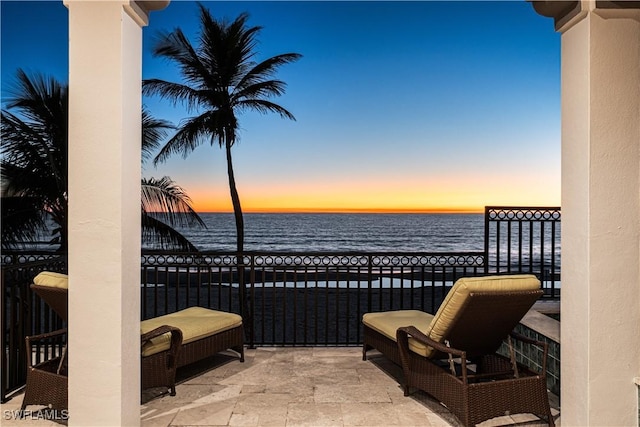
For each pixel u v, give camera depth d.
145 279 5.09
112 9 2.52
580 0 2.52
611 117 2.53
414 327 3.37
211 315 4.30
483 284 2.86
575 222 2.64
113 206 2.53
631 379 2.56
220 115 9.87
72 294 2.56
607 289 2.54
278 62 10.15
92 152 2.53
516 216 5.54
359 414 3.21
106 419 2.56
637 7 2.52
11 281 3.55
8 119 8.30
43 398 3.03
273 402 3.43
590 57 2.51
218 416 3.18
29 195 8.57
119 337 2.55
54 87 8.48
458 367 4.23
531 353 3.82
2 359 3.41
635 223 2.56
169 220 9.70
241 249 10.11
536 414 2.95
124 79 2.56
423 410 3.28
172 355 3.54
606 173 2.53
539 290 2.97
